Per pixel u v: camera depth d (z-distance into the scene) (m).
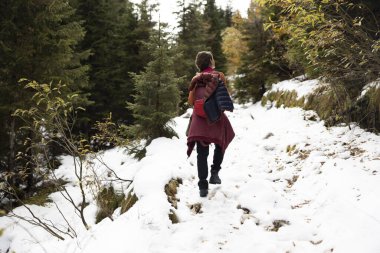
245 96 17.81
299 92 10.62
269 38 15.49
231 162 6.56
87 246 3.71
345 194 4.02
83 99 11.93
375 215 3.42
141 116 7.80
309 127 7.80
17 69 8.80
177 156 6.44
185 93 16.17
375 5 6.31
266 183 4.81
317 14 4.04
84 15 16.72
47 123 5.70
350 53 4.56
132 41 19.52
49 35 9.96
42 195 7.84
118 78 17.12
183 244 3.54
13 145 8.79
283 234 3.63
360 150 5.37
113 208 5.38
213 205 4.46
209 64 4.62
